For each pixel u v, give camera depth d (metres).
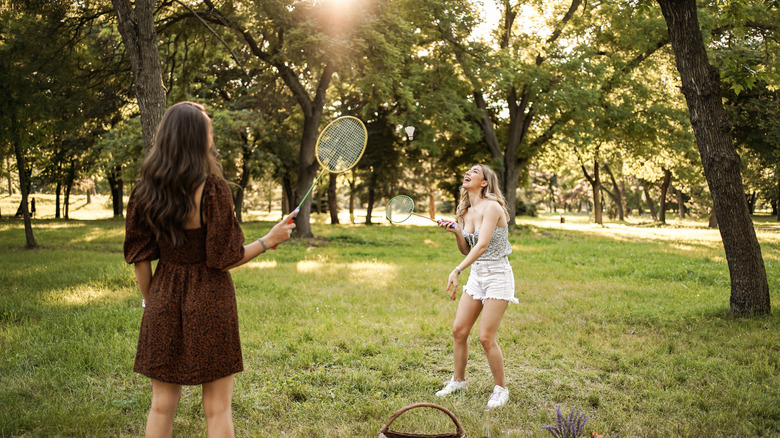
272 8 14.69
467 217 4.33
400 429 3.48
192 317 2.39
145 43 7.21
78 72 12.41
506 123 27.33
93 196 61.34
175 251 2.43
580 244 18.41
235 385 4.27
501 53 21.61
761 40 21.23
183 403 3.91
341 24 15.38
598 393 4.20
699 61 6.53
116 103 14.20
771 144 23.00
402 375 4.57
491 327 3.99
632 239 21.33
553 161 30.22
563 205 83.19
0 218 32.56
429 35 21.44
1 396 3.88
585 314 6.91
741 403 3.83
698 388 4.25
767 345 5.33
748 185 33.56
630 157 29.78
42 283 9.05
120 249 15.61
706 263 12.58
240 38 17.17
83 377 4.35
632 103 23.56
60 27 11.48
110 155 23.62
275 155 27.52
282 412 3.79
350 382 4.37
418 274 10.67
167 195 2.33
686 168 30.97
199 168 2.38
